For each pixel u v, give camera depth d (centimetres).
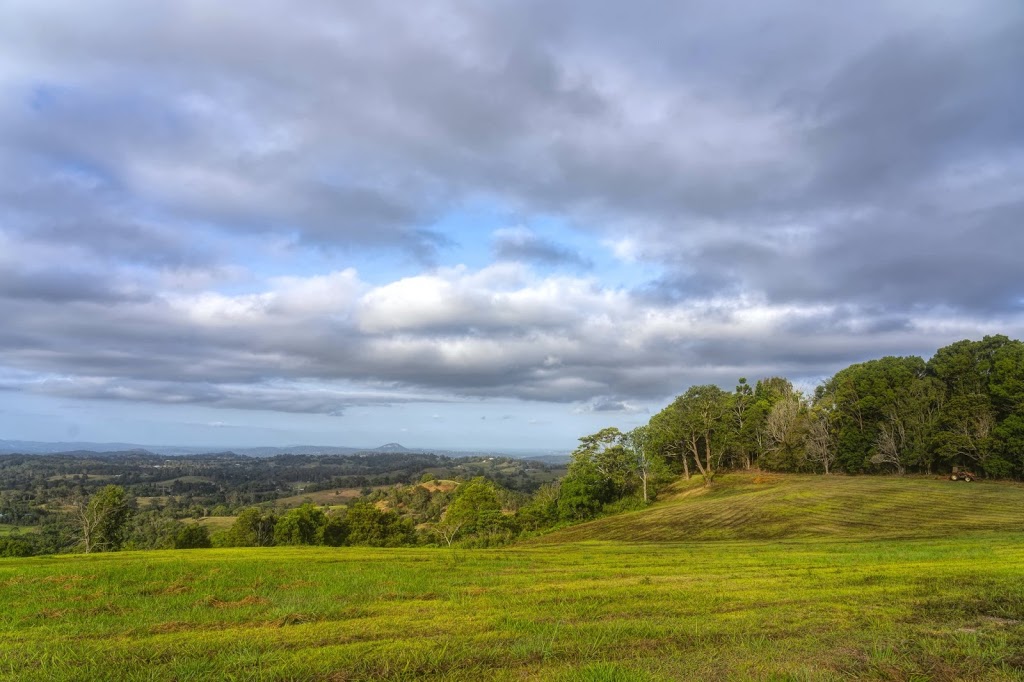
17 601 1273
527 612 1123
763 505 5006
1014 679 707
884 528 3762
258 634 959
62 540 6341
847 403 7700
